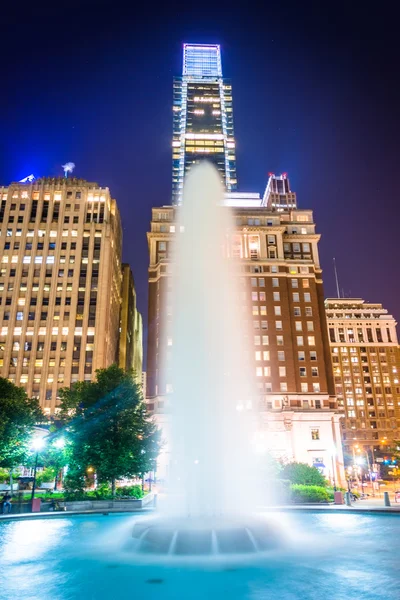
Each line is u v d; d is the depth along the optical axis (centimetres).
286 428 9544
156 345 10506
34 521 3306
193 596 1371
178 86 18112
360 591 1382
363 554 1947
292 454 9381
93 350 11744
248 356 10194
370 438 16488
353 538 2359
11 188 13450
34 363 11575
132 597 1369
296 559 1864
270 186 18100
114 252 13850
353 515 3500
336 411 9988
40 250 12744
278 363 10181
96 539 2438
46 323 11950
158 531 2064
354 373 17350
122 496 4728
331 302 18925
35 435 5228
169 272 10775
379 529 2684
